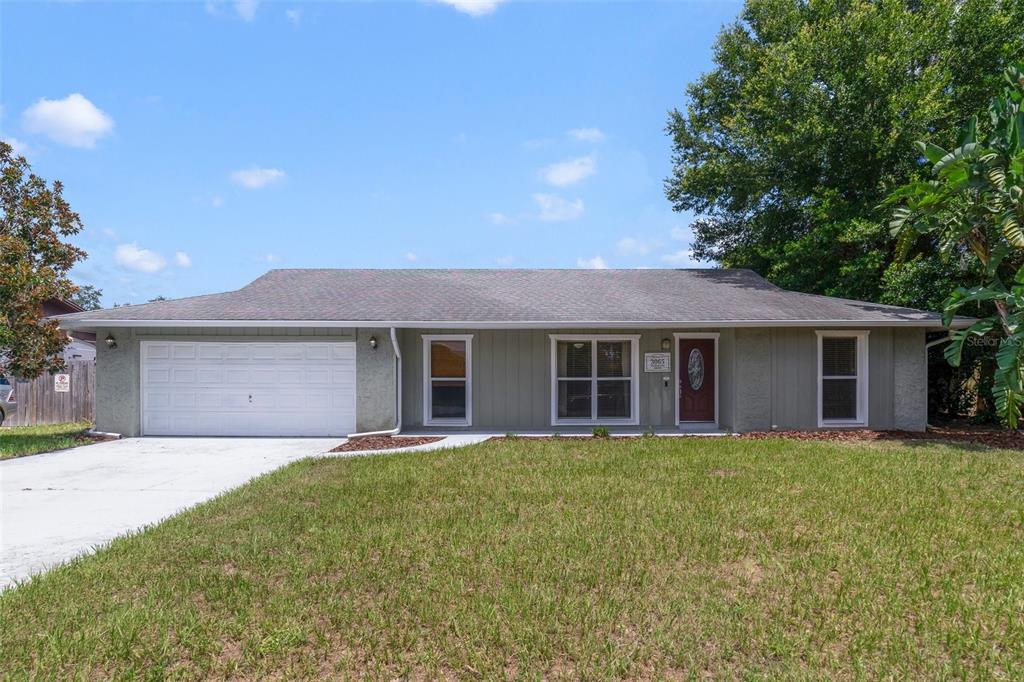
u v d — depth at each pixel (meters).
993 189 9.45
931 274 13.19
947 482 6.98
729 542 4.93
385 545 4.89
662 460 8.44
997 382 8.66
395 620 3.60
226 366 11.95
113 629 3.46
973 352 13.55
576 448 9.67
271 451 10.19
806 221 18.17
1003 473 7.50
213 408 11.94
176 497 6.90
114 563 4.54
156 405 11.95
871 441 10.57
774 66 16.09
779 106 15.94
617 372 12.70
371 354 11.77
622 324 11.32
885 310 12.23
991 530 5.26
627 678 3.02
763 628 3.50
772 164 16.66
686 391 12.78
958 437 11.03
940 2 15.16
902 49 14.81
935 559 4.56
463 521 5.53
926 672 3.07
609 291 13.90
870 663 3.14
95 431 11.71
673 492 6.54
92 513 6.21
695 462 8.27
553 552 4.71
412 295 13.33
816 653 3.24
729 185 17.92
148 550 4.82
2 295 11.04
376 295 13.29
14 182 11.90
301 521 5.58
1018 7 15.01
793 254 16.16
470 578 4.22
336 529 5.30
